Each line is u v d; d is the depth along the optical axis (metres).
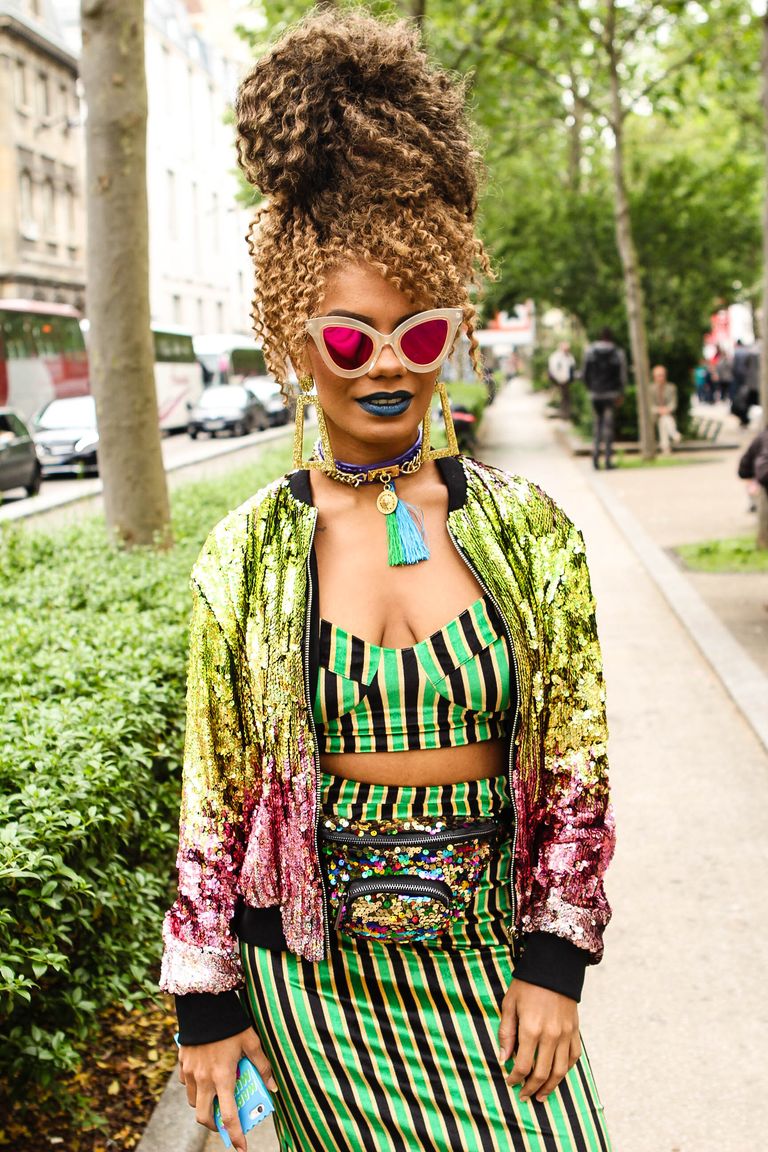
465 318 1.78
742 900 4.30
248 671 1.72
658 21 20.00
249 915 1.75
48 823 2.92
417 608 1.70
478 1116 1.65
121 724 3.57
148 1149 2.96
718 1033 3.51
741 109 24.55
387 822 1.68
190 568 6.83
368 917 1.68
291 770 1.68
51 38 43.69
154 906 3.56
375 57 1.69
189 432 35.78
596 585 10.13
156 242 49.91
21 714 3.62
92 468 25.27
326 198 1.67
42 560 7.99
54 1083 3.00
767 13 11.12
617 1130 3.10
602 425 19.75
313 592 1.70
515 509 1.76
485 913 1.71
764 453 8.05
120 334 8.07
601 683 1.75
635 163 24.47
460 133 1.75
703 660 7.50
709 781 5.45
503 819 1.73
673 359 23.80
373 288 1.67
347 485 1.76
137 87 7.86
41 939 2.79
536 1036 1.65
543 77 21.20
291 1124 1.75
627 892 4.41
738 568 10.27
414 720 1.67
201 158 55.56
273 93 1.68
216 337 44.47
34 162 43.53
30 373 31.11
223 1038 1.72
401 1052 1.67
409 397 1.70
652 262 23.47
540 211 24.62
